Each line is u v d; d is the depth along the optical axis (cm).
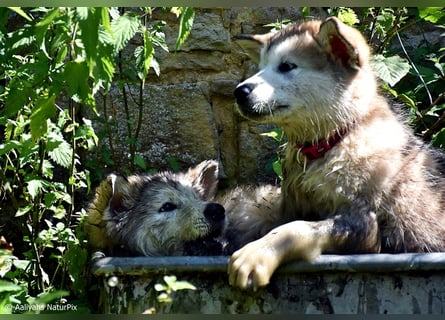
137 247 681
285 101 635
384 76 704
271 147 894
